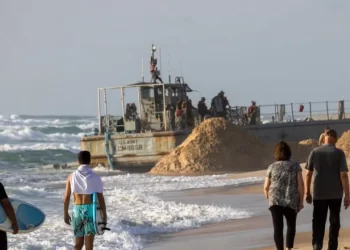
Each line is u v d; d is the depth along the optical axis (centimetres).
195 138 11100
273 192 3319
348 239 4031
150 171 10894
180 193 7806
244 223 5378
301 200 3331
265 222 5366
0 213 2862
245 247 4228
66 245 4578
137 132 11669
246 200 6862
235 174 9725
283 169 3325
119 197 7044
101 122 12031
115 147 11481
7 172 12344
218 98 12500
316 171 3416
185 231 5166
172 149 11162
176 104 11775
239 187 8106
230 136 11200
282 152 3366
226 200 6912
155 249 4431
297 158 11400
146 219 5650
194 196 7412
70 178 3431
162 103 11750
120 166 11450
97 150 11606
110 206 6406
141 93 11806
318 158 3416
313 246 3450
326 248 3684
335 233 3422
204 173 10494
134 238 4800
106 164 11550
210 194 7544
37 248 4462
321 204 3416
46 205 6794
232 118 12725
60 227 5212
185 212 5988
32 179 10731
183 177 9862
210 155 10856
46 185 9644
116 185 9006
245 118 12900
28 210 3150
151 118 11756
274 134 12838
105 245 4550
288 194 3300
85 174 3419
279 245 3297
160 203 6619
